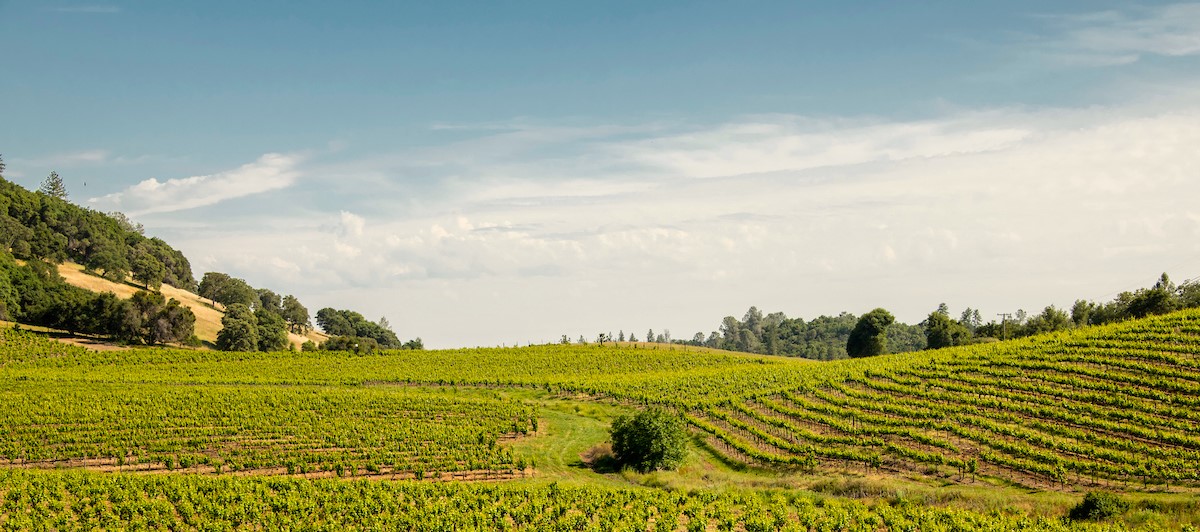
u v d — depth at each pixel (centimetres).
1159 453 4400
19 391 7950
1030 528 3303
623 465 5356
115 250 18550
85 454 5500
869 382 6712
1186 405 5059
